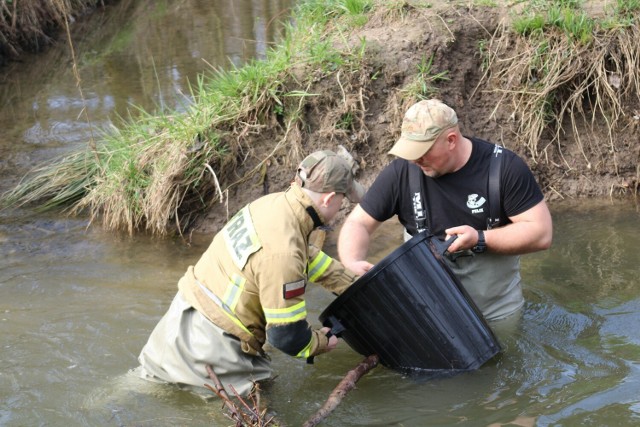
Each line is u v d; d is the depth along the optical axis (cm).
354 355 421
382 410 369
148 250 548
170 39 970
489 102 621
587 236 539
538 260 511
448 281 379
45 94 819
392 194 421
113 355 421
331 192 351
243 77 611
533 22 616
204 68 852
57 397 383
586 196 599
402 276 372
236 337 373
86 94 812
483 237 398
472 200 406
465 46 627
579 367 396
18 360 415
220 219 576
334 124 598
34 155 677
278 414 370
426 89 601
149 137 607
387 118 606
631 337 421
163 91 800
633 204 586
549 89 597
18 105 792
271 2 1095
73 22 1075
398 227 566
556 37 614
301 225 354
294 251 348
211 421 362
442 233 418
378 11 657
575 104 610
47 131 724
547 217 406
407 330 380
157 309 470
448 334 381
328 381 397
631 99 611
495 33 627
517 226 402
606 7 630
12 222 588
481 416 362
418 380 387
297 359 416
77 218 595
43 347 428
